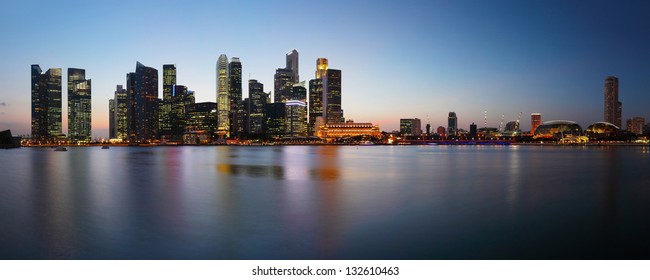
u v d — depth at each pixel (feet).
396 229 94.43
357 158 518.37
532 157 533.14
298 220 104.83
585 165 352.28
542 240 85.25
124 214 114.01
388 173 267.80
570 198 149.38
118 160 456.86
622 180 218.59
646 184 197.06
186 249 78.33
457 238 86.38
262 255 73.92
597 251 77.46
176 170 295.89
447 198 148.25
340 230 93.15
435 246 79.92
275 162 416.05
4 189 175.01
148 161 433.48
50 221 104.12
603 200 143.84
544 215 113.70
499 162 407.85
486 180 219.20
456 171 288.51
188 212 117.39
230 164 374.63
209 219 106.42
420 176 245.24
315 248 78.38
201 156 588.09
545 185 193.98
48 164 375.04
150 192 164.66
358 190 172.24
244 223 101.14
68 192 165.37
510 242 83.41
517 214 114.93
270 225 98.63
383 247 79.30
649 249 78.95
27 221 104.22
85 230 94.07
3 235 89.10
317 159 485.97
